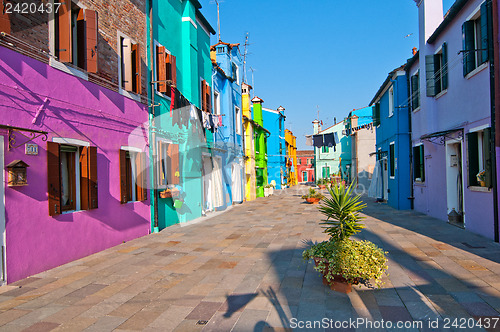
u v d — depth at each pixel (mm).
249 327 3781
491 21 7309
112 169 7977
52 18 6188
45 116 6012
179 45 12102
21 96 5531
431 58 10922
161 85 10195
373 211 14070
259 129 26422
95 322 3936
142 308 4355
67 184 6820
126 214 8539
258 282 5324
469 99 8500
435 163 11383
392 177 15742
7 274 5273
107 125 7805
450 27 9688
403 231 9203
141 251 7488
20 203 5523
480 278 5160
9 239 5324
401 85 14508
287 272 5824
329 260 4758
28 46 5648
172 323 3908
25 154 5625
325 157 35688
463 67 8648
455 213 9898
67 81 6559
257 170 25312
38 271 5844
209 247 7879
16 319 4008
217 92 16344
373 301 4457
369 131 25531
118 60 8305
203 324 3875
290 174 43125
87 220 7098
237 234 9492
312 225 10953
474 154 8438
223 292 4914
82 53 6953
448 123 9969
